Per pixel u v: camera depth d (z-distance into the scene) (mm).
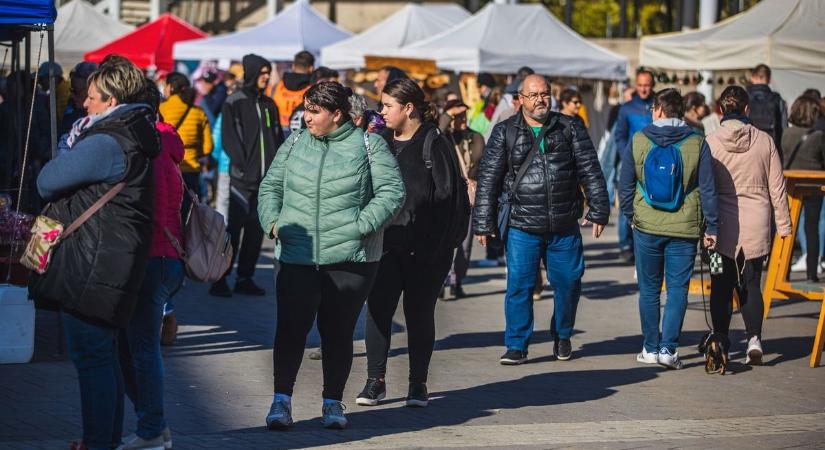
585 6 71312
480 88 32938
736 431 15211
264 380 17422
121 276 11922
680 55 31375
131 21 66000
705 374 18938
